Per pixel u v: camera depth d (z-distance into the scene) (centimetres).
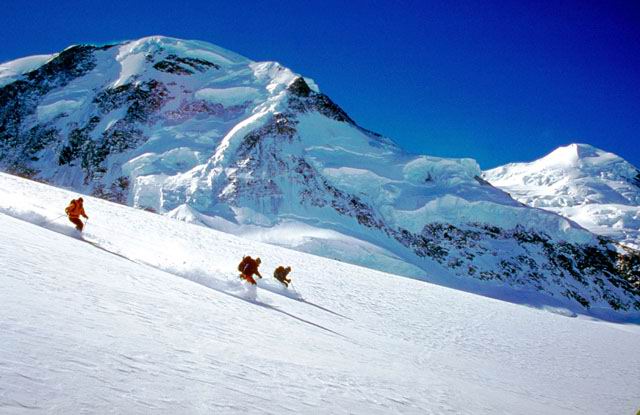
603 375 1945
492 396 881
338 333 1183
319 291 2244
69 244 1138
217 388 383
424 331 1908
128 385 326
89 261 956
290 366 570
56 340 366
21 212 1432
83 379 309
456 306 3041
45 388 276
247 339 670
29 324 382
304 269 2912
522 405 886
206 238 3055
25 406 246
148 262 1406
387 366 858
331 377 584
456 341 1869
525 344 2278
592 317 8681
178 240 2578
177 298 870
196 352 488
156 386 343
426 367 1059
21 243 855
